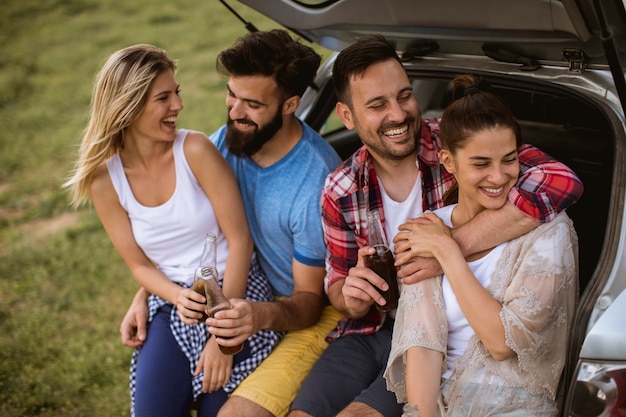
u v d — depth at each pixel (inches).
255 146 93.3
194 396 91.4
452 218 82.0
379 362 90.4
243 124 91.5
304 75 90.5
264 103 89.7
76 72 367.2
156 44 390.6
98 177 95.5
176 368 91.7
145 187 95.0
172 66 91.9
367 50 84.1
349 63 84.8
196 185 95.0
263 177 96.3
